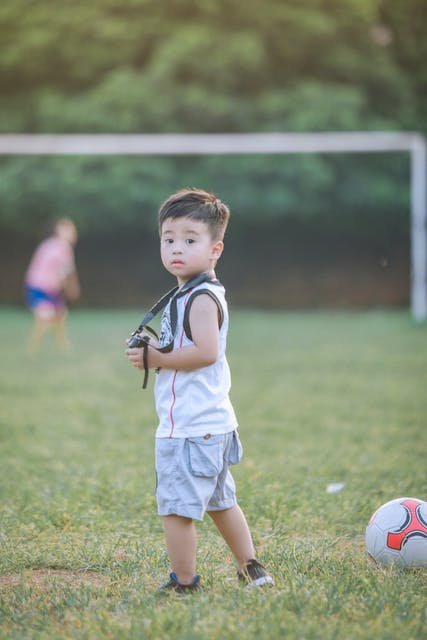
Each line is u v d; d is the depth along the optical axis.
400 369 16.92
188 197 5.42
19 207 34.28
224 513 5.45
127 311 33.44
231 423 5.32
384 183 33.53
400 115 34.78
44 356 19.72
